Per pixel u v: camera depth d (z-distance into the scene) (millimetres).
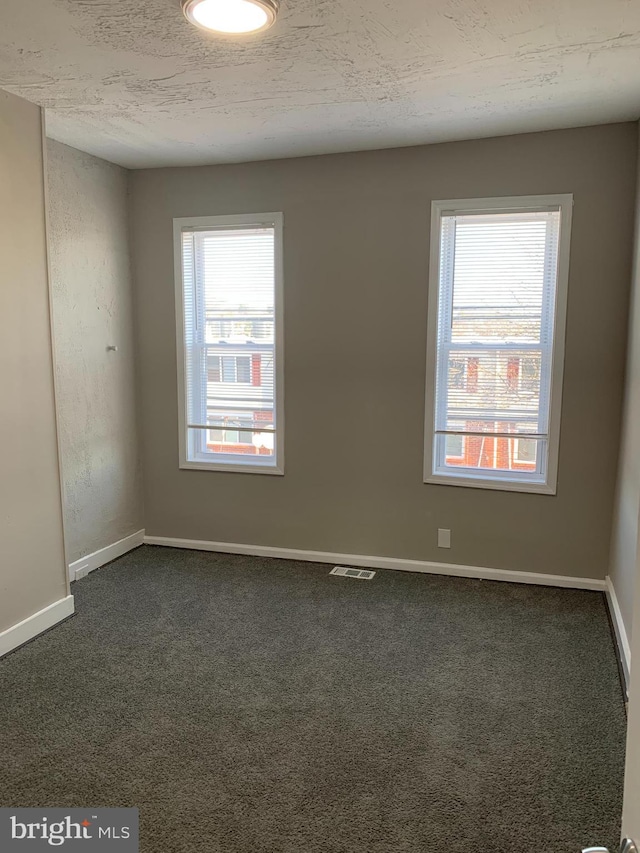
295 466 4152
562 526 3680
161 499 4480
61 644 3006
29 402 2977
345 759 2170
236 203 4051
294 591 3668
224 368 4266
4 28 2221
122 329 4230
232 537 4352
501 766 2135
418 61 2518
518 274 3629
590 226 3432
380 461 3980
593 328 3488
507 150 3521
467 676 2723
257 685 2646
